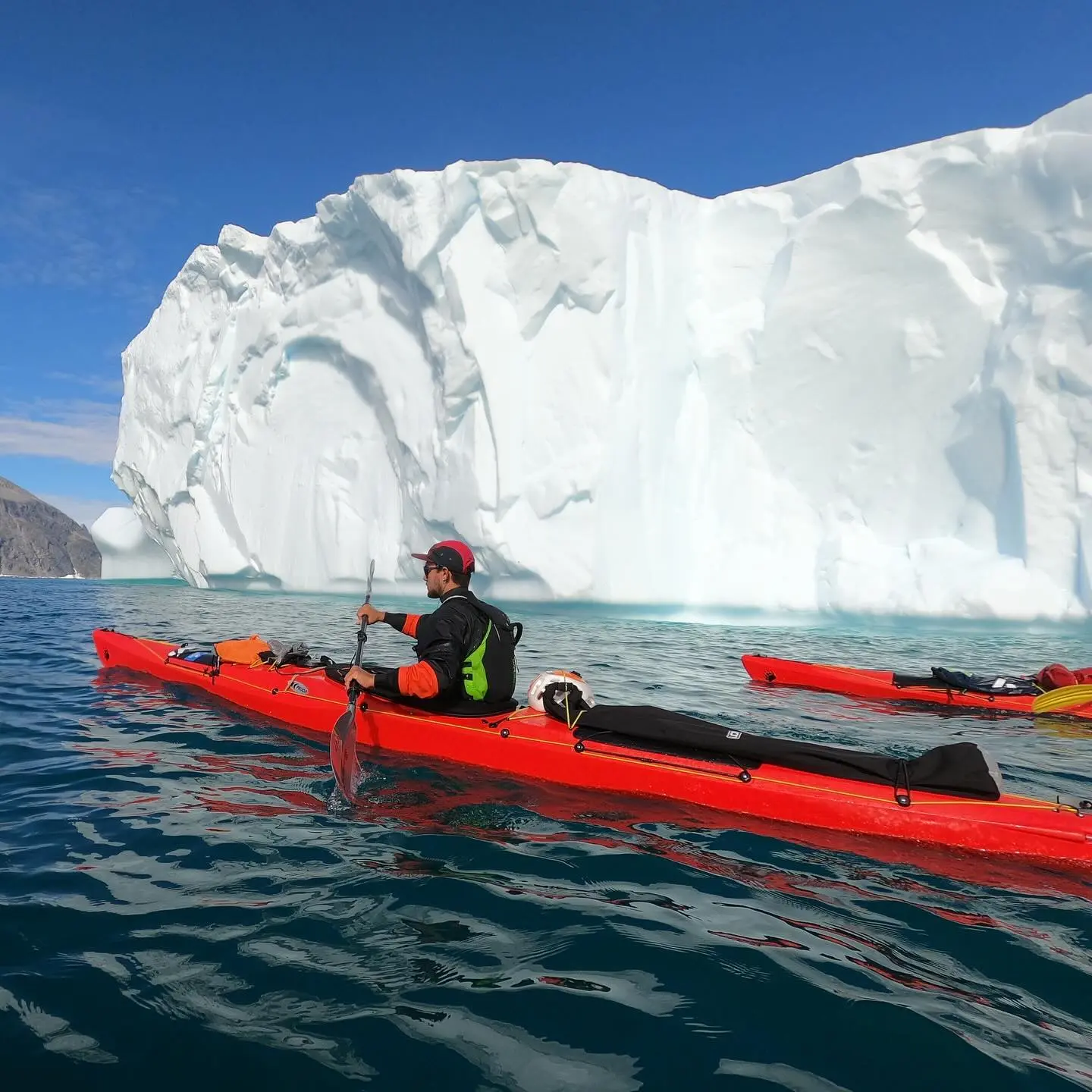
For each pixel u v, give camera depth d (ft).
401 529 48.75
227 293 57.36
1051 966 5.21
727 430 45.68
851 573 41.01
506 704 9.98
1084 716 15.06
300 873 6.37
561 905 5.91
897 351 42.11
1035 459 37.76
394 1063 4.04
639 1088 3.89
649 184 45.11
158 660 15.38
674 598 43.45
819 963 5.16
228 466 55.26
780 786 8.17
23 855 6.66
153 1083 3.85
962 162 39.50
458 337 43.29
